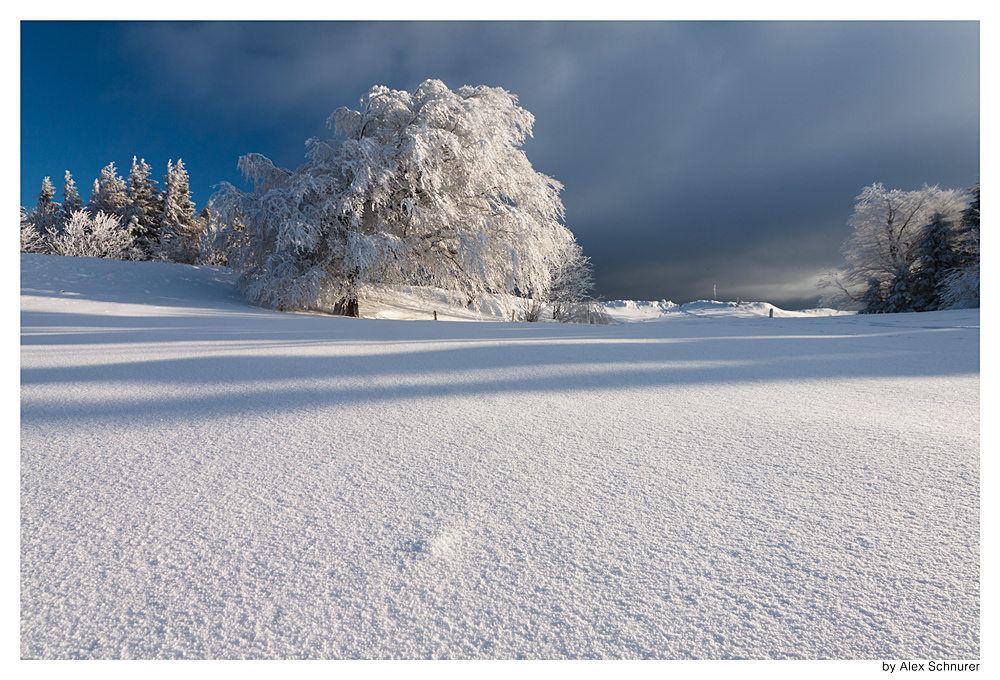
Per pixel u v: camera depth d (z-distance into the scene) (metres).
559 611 0.91
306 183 15.52
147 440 1.92
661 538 1.15
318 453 1.77
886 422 2.14
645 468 1.60
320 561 1.06
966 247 25.22
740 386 2.96
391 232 17.22
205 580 0.99
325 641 0.85
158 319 9.66
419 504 1.34
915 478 1.49
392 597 0.94
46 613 0.90
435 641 0.85
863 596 0.93
